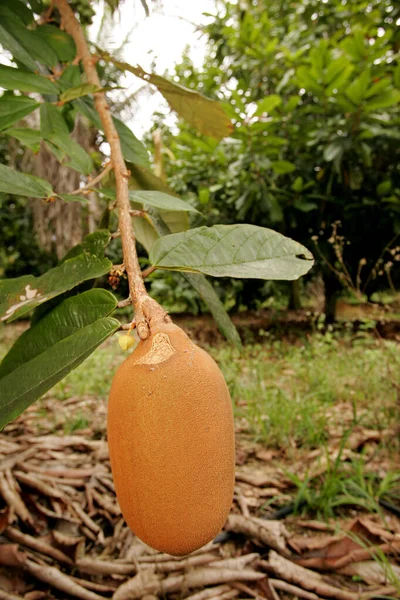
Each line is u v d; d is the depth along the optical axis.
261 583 1.11
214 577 1.12
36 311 0.65
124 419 0.40
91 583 1.12
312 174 3.66
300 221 3.73
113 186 0.99
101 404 2.36
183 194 4.13
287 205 3.55
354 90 2.89
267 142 3.23
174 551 0.41
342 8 3.51
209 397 0.41
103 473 1.59
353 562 1.21
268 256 0.50
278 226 3.75
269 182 3.61
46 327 0.50
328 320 4.04
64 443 1.82
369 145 3.53
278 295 4.75
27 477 1.46
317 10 3.85
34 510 1.37
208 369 0.42
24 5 0.94
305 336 3.67
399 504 1.50
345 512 1.45
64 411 2.25
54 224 3.81
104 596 1.11
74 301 0.49
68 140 0.87
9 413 0.40
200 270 0.49
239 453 1.77
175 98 1.04
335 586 1.15
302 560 1.21
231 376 2.44
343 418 2.04
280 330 3.92
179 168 4.20
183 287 4.14
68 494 1.49
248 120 3.02
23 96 0.81
